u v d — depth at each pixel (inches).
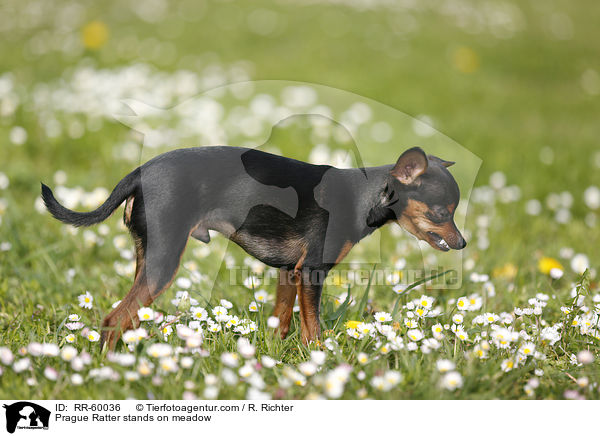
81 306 187.8
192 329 164.1
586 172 382.3
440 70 599.8
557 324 182.9
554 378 158.2
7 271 221.8
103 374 139.3
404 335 163.6
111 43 567.8
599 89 649.6
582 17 944.9
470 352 156.3
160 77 462.9
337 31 673.0
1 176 269.3
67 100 401.1
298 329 179.9
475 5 864.3
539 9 925.2
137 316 158.7
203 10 708.0
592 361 157.8
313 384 146.9
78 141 354.9
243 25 671.1
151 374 145.4
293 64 555.2
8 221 246.8
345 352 163.6
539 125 494.9
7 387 142.3
